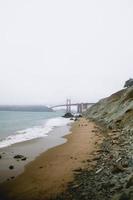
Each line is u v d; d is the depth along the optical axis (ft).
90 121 174.29
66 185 32.73
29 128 140.26
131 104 109.60
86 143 67.62
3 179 38.17
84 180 33.19
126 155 42.86
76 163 44.52
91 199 26.04
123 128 86.63
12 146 69.97
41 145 71.31
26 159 51.96
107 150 52.03
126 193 23.61
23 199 29.73
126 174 30.89
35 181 36.42
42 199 29.04
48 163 47.19
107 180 30.68
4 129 133.49
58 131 116.26
